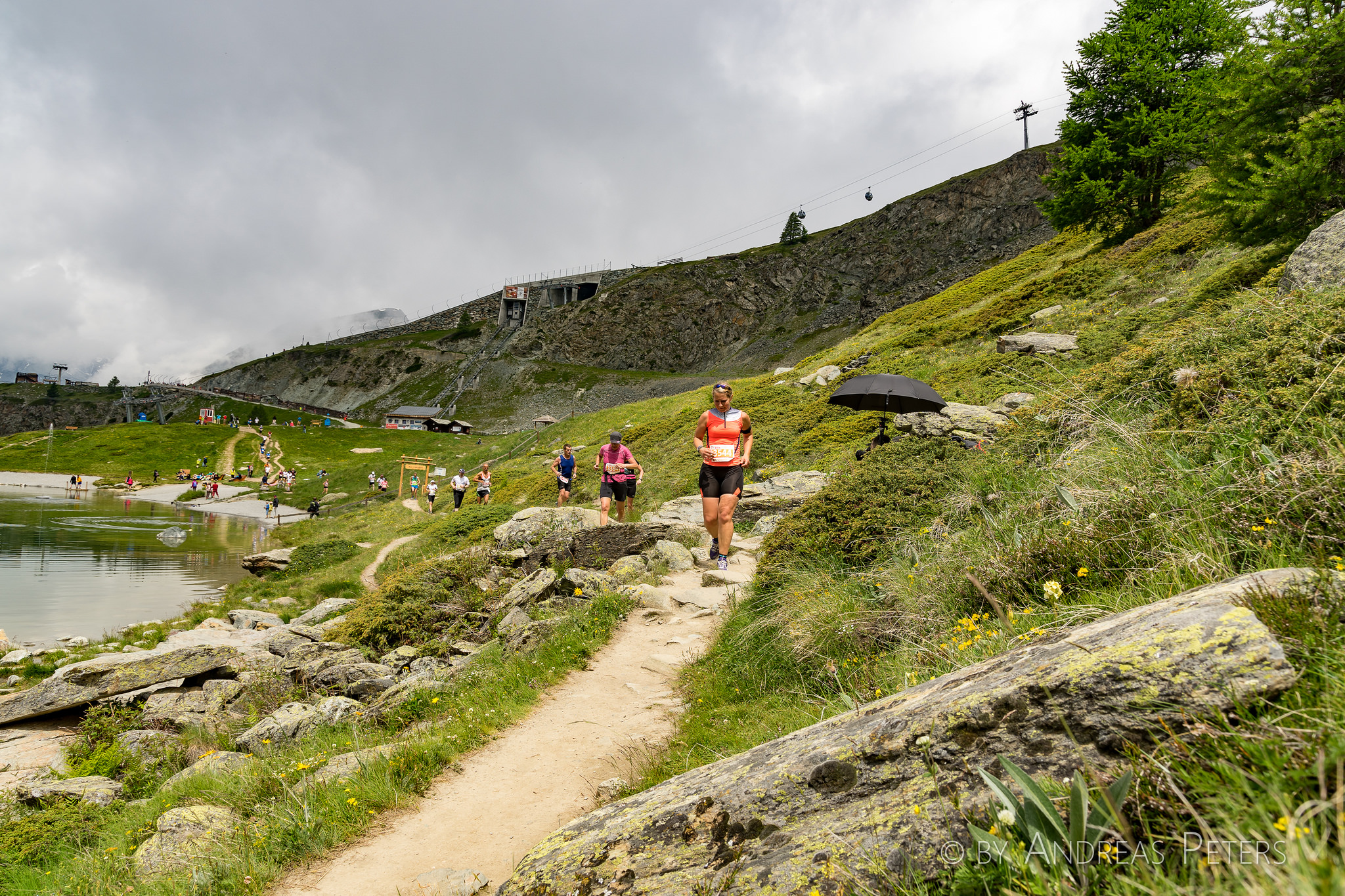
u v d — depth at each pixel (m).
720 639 6.41
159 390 164.12
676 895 1.87
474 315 191.50
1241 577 2.06
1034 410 7.49
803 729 2.48
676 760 4.15
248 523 44.09
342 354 172.50
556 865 2.21
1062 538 3.99
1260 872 1.12
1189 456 3.99
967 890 1.48
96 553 27.61
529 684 6.08
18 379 194.38
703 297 152.12
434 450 84.50
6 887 4.73
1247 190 12.30
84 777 7.25
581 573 9.13
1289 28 11.41
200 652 10.69
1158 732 1.51
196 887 3.67
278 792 4.80
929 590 4.83
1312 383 3.67
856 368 26.11
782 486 14.22
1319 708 1.36
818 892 1.64
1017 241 115.56
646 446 27.09
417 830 3.91
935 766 1.80
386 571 19.41
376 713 6.73
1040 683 1.76
